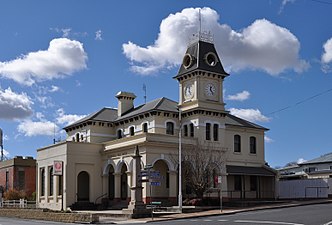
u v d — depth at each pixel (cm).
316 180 5425
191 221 3139
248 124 5716
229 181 5394
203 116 5106
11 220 4025
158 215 3819
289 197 5594
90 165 5216
